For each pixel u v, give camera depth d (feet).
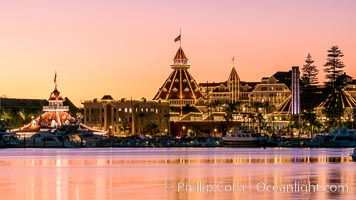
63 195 554.46
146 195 548.31
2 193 567.59
